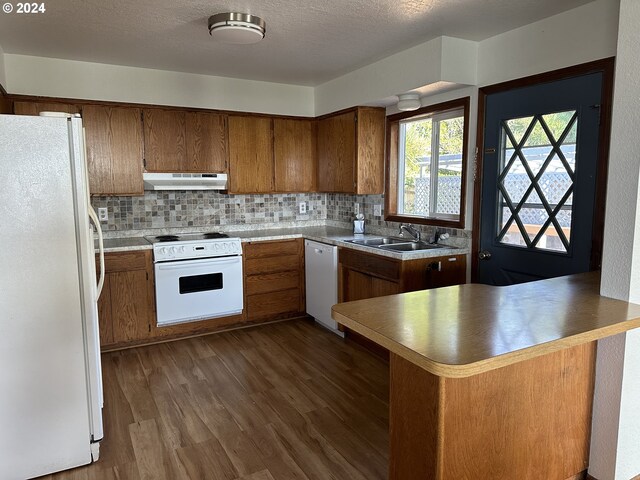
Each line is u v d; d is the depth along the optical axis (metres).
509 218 2.95
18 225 1.95
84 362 2.13
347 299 3.80
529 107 2.76
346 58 3.53
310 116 4.64
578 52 2.47
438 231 3.47
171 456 2.23
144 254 3.68
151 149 3.88
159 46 3.21
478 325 1.52
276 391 2.91
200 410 2.67
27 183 1.95
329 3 2.44
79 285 2.09
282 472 2.10
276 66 3.78
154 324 3.77
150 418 2.58
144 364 3.36
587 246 2.47
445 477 1.52
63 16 2.61
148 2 2.41
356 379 3.08
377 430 2.45
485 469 1.62
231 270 4.01
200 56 3.47
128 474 2.10
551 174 2.66
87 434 2.16
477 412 1.57
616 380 1.85
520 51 2.79
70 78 3.57
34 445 2.06
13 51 3.29
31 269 1.98
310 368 3.26
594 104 2.40
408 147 3.98
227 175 4.23
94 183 3.69
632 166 1.77
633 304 1.79
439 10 2.53
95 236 3.97
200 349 3.66
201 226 4.41
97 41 3.08
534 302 1.82
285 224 4.84
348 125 4.09
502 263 3.01
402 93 3.39
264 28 2.71
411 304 1.79
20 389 2.02
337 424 2.51
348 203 4.68
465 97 3.21
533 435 1.76
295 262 4.35
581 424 1.92
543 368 1.75
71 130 2.02
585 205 2.47
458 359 1.23
